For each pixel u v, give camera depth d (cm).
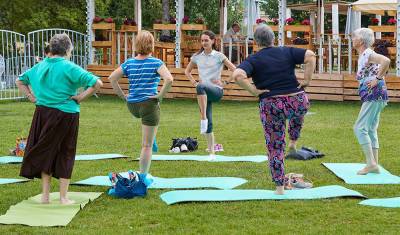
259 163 890
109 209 639
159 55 1941
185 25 1864
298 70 1809
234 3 3412
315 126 1264
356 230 558
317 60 1877
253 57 682
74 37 2095
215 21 3206
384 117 1395
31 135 656
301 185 725
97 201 673
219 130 1230
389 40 1764
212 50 920
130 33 2005
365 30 800
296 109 676
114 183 704
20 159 927
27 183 765
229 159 922
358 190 718
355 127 808
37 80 652
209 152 927
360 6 2095
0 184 757
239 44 1856
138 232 558
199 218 601
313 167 857
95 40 2025
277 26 1800
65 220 595
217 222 587
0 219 597
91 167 865
